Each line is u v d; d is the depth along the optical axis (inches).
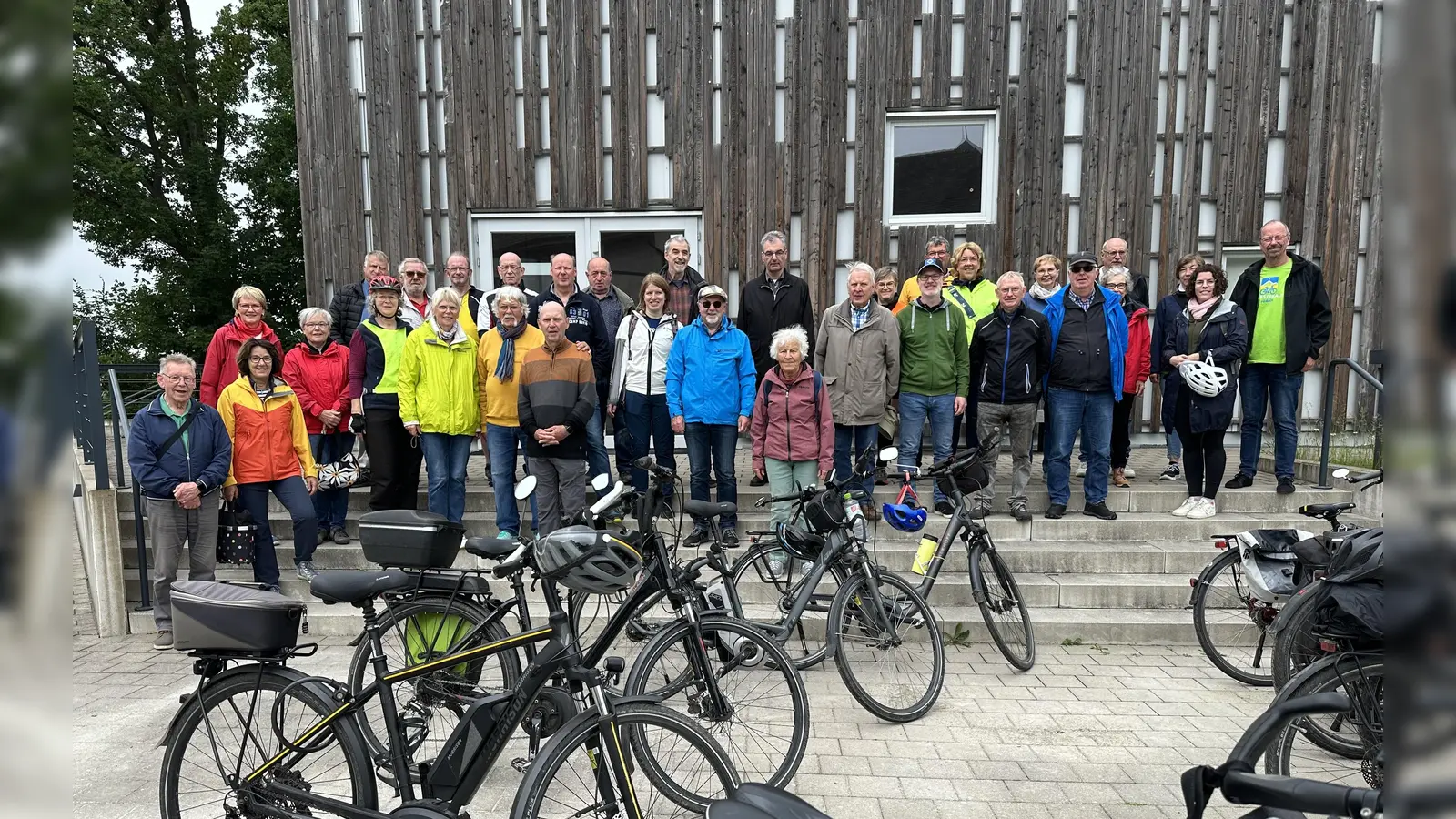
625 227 304.8
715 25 293.7
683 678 117.0
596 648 116.5
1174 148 289.6
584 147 301.1
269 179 748.0
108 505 185.6
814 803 114.3
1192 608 177.9
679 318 239.9
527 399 186.5
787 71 293.0
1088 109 288.5
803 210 297.9
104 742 134.7
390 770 102.2
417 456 208.8
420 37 301.0
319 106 305.4
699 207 300.8
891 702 145.2
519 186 303.9
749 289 225.6
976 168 297.1
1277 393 217.0
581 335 221.3
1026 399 207.8
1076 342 207.3
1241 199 290.7
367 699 100.9
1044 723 140.2
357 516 228.4
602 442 219.5
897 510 157.0
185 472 175.0
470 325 218.7
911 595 147.4
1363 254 290.7
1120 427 234.7
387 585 105.7
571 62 297.9
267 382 188.7
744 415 199.9
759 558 169.3
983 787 118.7
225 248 711.7
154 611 180.7
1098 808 113.1
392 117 303.9
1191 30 285.4
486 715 95.7
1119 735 135.3
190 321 717.9
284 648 101.0
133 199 655.8
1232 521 209.5
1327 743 99.0
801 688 119.0
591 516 115.0
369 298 213.9
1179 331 227.8
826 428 189.9
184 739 102.1
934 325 209.8
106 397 239.9
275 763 98.7
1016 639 165.3
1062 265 293.7
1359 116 286.2
